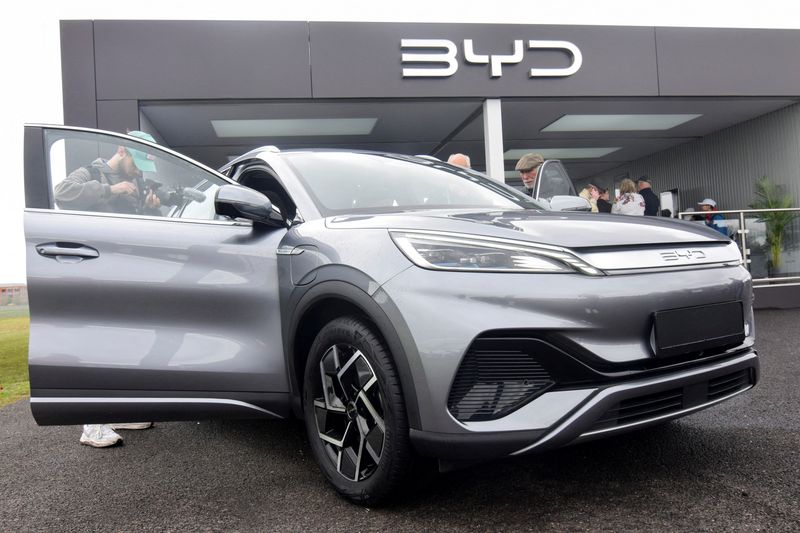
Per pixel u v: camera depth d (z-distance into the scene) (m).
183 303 2.43
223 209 2.36
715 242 2.21
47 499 2.43
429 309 1.86
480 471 2.40
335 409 2.21
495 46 9.21
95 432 3.16
